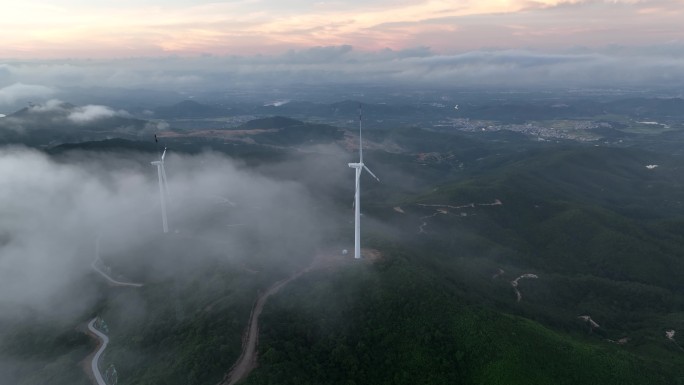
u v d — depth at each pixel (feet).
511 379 353.72
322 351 379.35
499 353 373.20
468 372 368.48
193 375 331.16
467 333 391.86
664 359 433.07
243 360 353.31
